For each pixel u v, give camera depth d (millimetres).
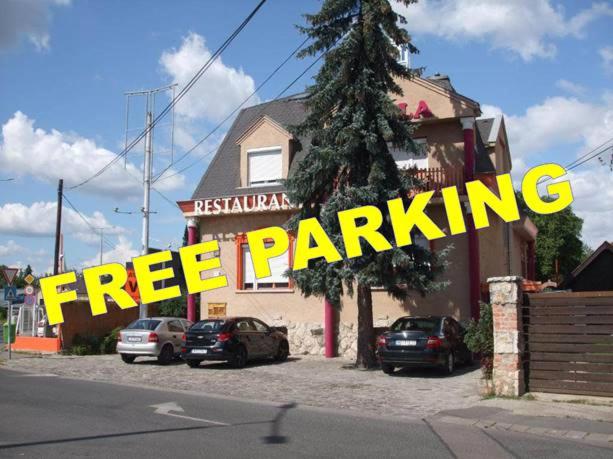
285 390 13672
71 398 12086
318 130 17906
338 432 9062
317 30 17500
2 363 20172
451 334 16406
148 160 24219
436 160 20812
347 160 17250
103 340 24688
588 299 11719
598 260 18688
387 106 16844
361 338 17859
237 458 7348
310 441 8383
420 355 15406
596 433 9062
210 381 15258
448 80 23438
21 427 9062
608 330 11516
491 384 12484
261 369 17844
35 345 25031
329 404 11852
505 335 12008
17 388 13570
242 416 10336
